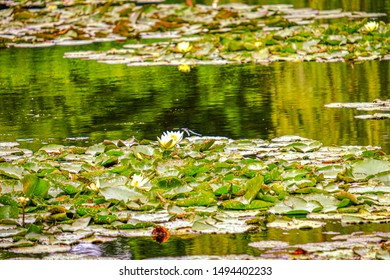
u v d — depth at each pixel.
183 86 15.46
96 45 21.19
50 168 9.55
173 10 25.44
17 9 25.75
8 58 19.75
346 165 9.42
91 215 8.09
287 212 8.13
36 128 12.47
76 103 14.26
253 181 8.45
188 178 9.03
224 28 22.19
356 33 19.22
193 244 7.52
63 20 25.36
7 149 10.78
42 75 17.22
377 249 7.14
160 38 21.39
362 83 14.99
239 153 10.19
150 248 7.50
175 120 12.69
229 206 8.27
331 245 7.29
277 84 15.27
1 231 7.85
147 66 17.83
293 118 12.50
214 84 15.52
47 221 8.09
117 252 7.41
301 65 17.23
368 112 12.71
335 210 8.15
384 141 10.88
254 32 20.73
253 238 7.59
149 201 8.46
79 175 9.20
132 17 24.11
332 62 17.42
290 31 19.88
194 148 10.30
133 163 9.60
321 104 13.41
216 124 12.31
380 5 26.16
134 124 12.52
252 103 13.72
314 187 8.68
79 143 11.42
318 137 11.25
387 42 18.56
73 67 18.03
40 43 21.91
